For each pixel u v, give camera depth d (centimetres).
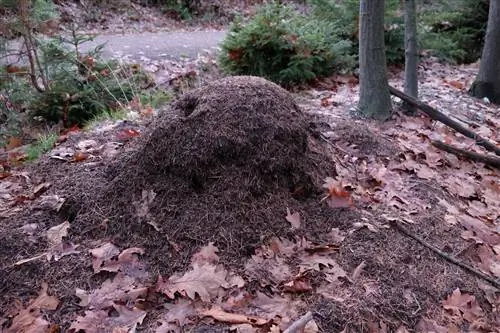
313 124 357
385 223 303
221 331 222
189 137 291
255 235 271
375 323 237
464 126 498
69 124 580
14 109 591
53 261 260
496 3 577
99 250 264
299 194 302
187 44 893
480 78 606
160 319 229
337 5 747
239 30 667
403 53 724
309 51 619
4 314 235
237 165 289
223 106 298
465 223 323
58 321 229
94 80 608
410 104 487
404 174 375
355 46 738
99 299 238
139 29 1070
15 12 576
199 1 1245
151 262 262
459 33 828
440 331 240
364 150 392
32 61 585
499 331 252
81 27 993
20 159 430
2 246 267
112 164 323
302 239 275
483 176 404
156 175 294
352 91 591
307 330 221
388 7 702
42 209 298
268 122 296
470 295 264
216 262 257
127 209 287
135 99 573
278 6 691
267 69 640
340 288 251
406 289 259
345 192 308
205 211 276
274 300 241
